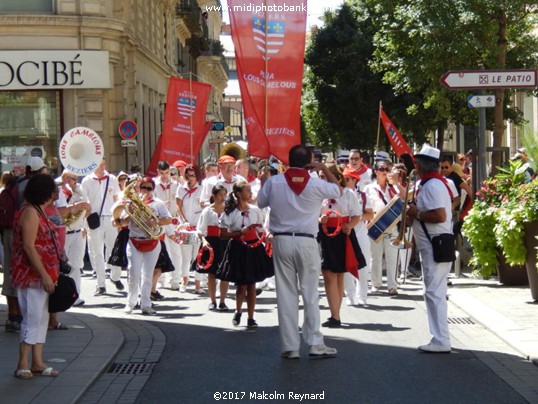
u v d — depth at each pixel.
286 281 10.53
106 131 30.44
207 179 17.59
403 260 17.55
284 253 10.45
